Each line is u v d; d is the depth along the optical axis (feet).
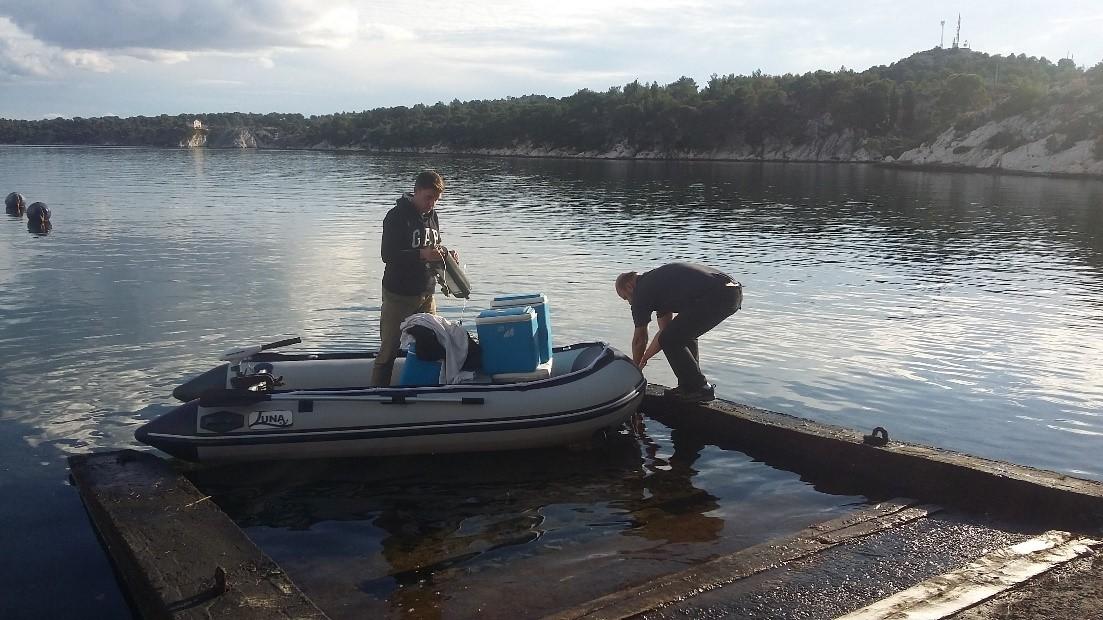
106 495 17.06
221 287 42.45
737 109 339.57
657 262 52.85
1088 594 12.75
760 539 16.35
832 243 64.95
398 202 21.74
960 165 240.53
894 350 31.65
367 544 16.40
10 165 206.49
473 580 14.82
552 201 104.88
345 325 34.35
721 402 23.24
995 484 17.03
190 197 104.32
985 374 28.50
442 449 20.97
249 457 20.43
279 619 12.41
